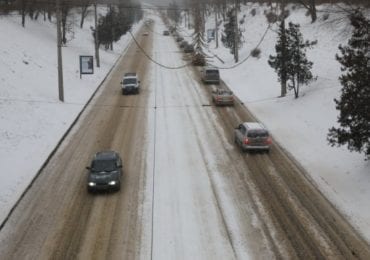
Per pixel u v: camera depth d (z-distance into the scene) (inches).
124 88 1731.1
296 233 701.9
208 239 690.8
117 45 3388.3
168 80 2060.8
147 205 806.5
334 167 952.9
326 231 706.2
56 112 1389.0
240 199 825.5
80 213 780.0
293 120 1298.0
